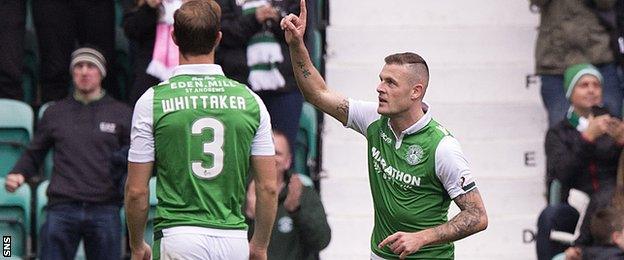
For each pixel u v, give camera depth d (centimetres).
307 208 1503
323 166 1900
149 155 1143
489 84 1969
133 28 1780
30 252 1786
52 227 1675
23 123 1836
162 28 1764
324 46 1992
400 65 1198
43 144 1706
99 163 1697
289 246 1503
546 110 1892
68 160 1694
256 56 1758
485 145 1909
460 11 2036
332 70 1970
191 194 1141
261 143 1161
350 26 2019
